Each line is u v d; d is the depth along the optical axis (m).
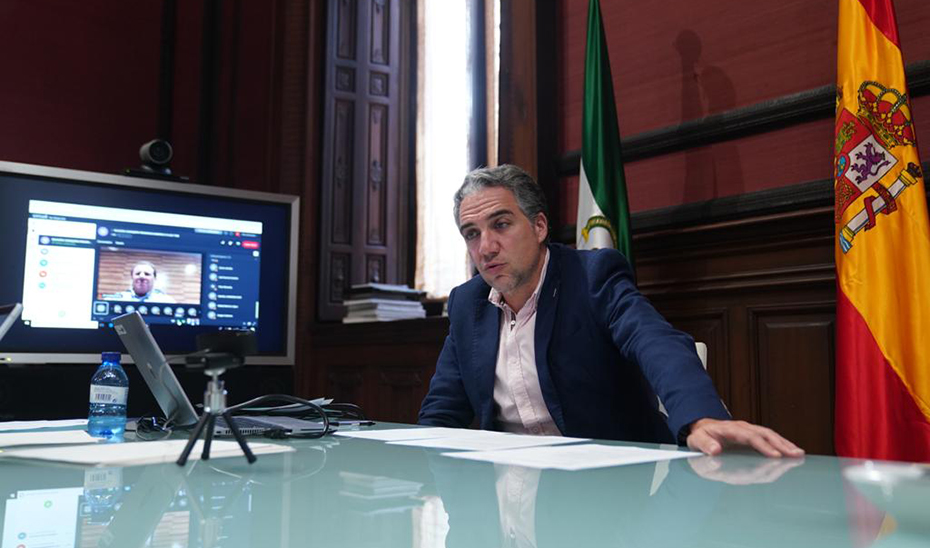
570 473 0.86
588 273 1.98
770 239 2.56
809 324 2.46
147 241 2.78
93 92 4.56
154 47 4.77
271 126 4.61
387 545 0.50
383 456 1.03
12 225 2.57
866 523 0.56
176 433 1.50
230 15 4.82
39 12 4.44
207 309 2.87
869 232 2.15
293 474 0.86
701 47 2.88
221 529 0.55
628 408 1.95
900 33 2.40
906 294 2.09
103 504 0.66
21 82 4.36
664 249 2.86
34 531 0.55
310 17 4.57
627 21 3.13
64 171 2.65
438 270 4.46
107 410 1.56
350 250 4.51
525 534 0.54
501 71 3.52
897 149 2.15
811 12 2.59
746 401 2.60
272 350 2.96
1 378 2.47
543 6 3.39
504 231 1.99
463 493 0.72
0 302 2.54
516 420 2.03
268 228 2.99
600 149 2.80
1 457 1.04
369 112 4.65
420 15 4.74
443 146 4.52
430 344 3.58
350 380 4.03
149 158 2.96
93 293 2.68
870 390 2.08
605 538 0.52
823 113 2.54
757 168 2.70
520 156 3.39
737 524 0.56
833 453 2.38
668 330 1.66
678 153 2.92
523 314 2.04
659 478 0.81
